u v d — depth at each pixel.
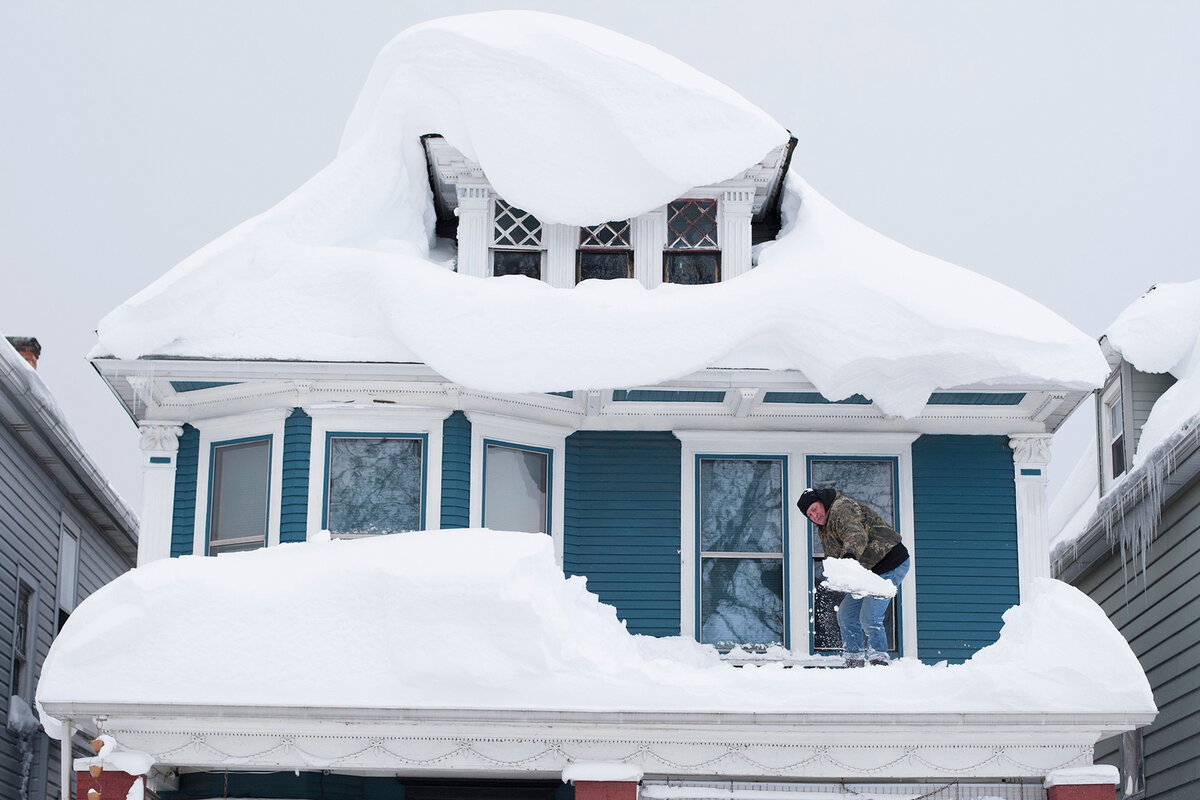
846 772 14.69
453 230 20.23
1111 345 23.66
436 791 17.33
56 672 14.42
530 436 18.39
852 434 18.72
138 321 17.06
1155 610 22.42
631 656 15.02
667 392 17.59
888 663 16.02
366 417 17.97
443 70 18.58
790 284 17.17
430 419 18.00
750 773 14.66
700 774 14.73
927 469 18.70
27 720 23.12
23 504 23.50
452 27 18.77
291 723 14.52
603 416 18.66
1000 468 18.73
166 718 14.44
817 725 14.37
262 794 16.69
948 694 14.48
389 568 14.66
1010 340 16.80
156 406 18.55
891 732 14.61
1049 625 14.73
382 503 17.81
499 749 14.69
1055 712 14.34
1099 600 25.39
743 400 17.75
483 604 14.39
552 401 18.34
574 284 18.53
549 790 17.38
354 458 17.97
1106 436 25.11
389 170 18.55
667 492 18.56
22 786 22.98
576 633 14.74
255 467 18.28
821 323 16.92
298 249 17.78
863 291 17.00
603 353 16.77
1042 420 18.62
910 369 16.84
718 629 18.23
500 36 18.56
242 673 14.40
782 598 18.36
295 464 17.84
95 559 28.19
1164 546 22.00
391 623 14.42
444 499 17.72
